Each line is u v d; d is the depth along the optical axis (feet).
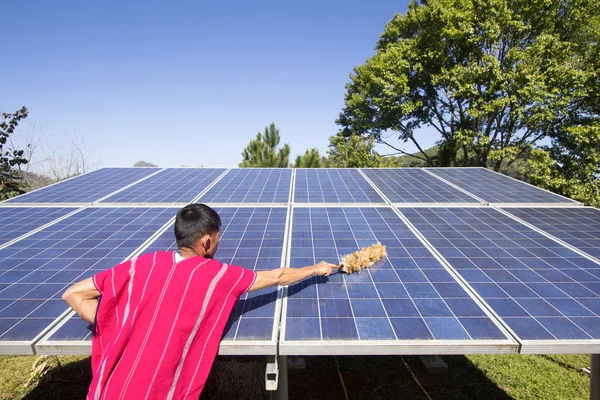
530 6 62.49
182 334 8.08
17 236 15.52
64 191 22.27
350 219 17.35
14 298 10.94
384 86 72.64
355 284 11.66
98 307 8.23
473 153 88.38
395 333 9.35
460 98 68.80
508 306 10.50
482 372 21.98
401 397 19.79
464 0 64.90
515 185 23.91
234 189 22.79
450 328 9.57
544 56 61.57
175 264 8.66
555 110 60.64
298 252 13.76
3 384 20.61
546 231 16.08
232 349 9.04
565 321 9.87
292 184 24.13
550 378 21.26
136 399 7.60
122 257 13.50
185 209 9.31
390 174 27.45
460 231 15.89
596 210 19.04
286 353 9.09
